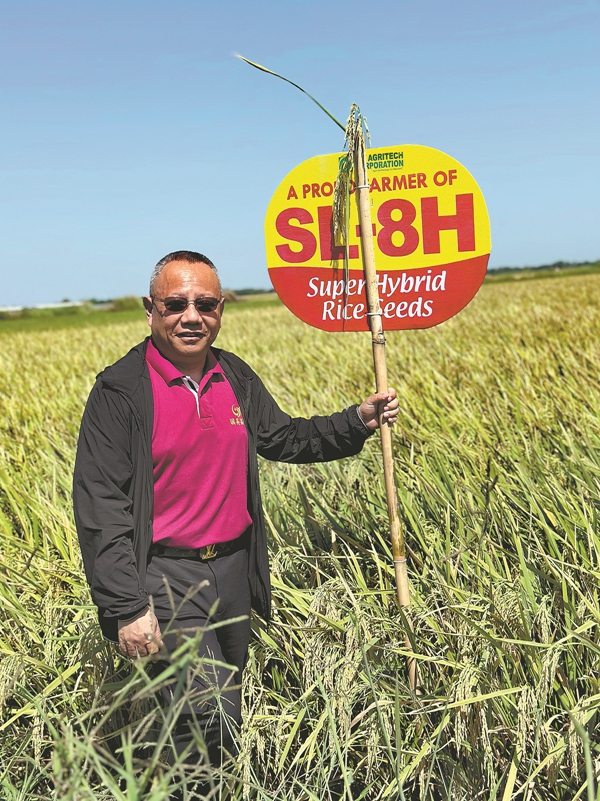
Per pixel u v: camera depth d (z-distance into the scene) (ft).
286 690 8.97
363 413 8.84
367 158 9.24
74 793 4.82
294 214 9.61
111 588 7.08
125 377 7.66
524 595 8.36
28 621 9.54
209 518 7.94
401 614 8.25
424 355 29.45
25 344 62.90
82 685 8.87
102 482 7.38
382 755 7.83
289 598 9.60
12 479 15.85
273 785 8.04
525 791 7.15
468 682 7.06
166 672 4.95
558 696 7.70
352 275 9.51
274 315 85.10
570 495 11.36
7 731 8.63
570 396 18.13
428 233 9.23
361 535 11.57
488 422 16.37
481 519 10.76
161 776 5.07
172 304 7.64
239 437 8.16
